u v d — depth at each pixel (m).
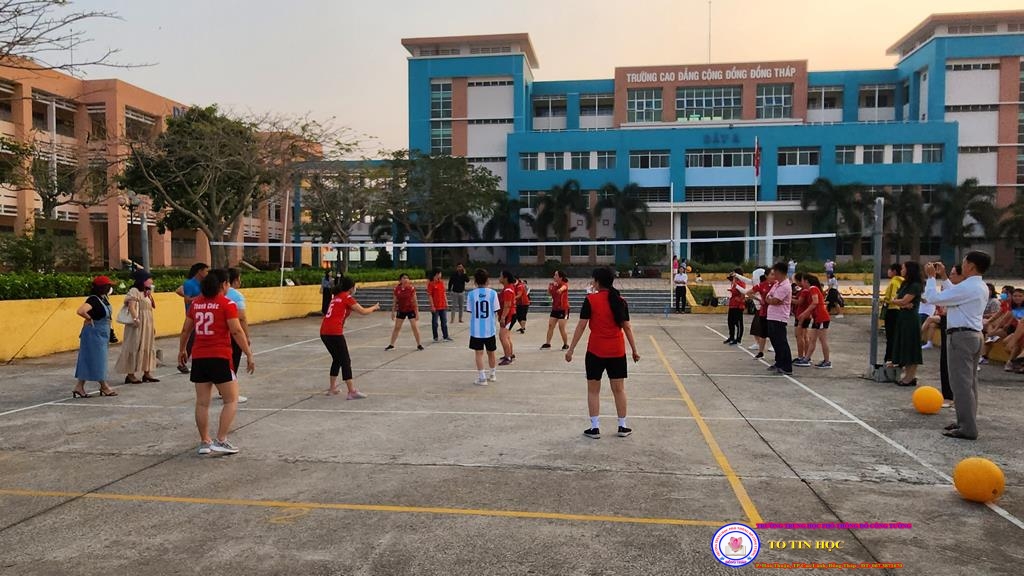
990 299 12.38
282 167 25.58
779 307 10.20
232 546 3.93
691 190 48.44
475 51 54.53
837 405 7.87
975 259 6.18
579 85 54.12
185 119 25.28
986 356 11.48
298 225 46.50
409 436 6.48
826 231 43.66
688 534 4.05
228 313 5.84
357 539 4.01
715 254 47.88
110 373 10.61
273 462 5.63
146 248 13.99
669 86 51.41
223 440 5.88
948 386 7.86
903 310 9.09
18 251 21.97
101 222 42.94
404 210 43.84
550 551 3.81
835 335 16.16
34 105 36.56
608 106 54.38
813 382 9.48
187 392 8.91
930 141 44.97
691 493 4.78
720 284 35.62
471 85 52.47
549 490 4.86
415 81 52.75
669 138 47.88
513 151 49.72
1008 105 46.12
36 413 7.61
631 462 5.55
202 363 5.76
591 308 6.39
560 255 47.84
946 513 4.38
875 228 9.70
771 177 46.62
